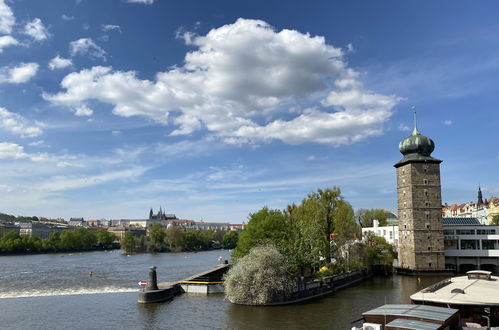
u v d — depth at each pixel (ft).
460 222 422.00
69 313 193.36
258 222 286.66
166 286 243.40
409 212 367.04
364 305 210.59
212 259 612.70
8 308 206.39
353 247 325.42
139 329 164.25
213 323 172.35
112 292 258.57
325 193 315.37
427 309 108.68
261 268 211.61
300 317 182.09
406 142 376.89
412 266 359.46
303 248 261.44
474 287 140.26
